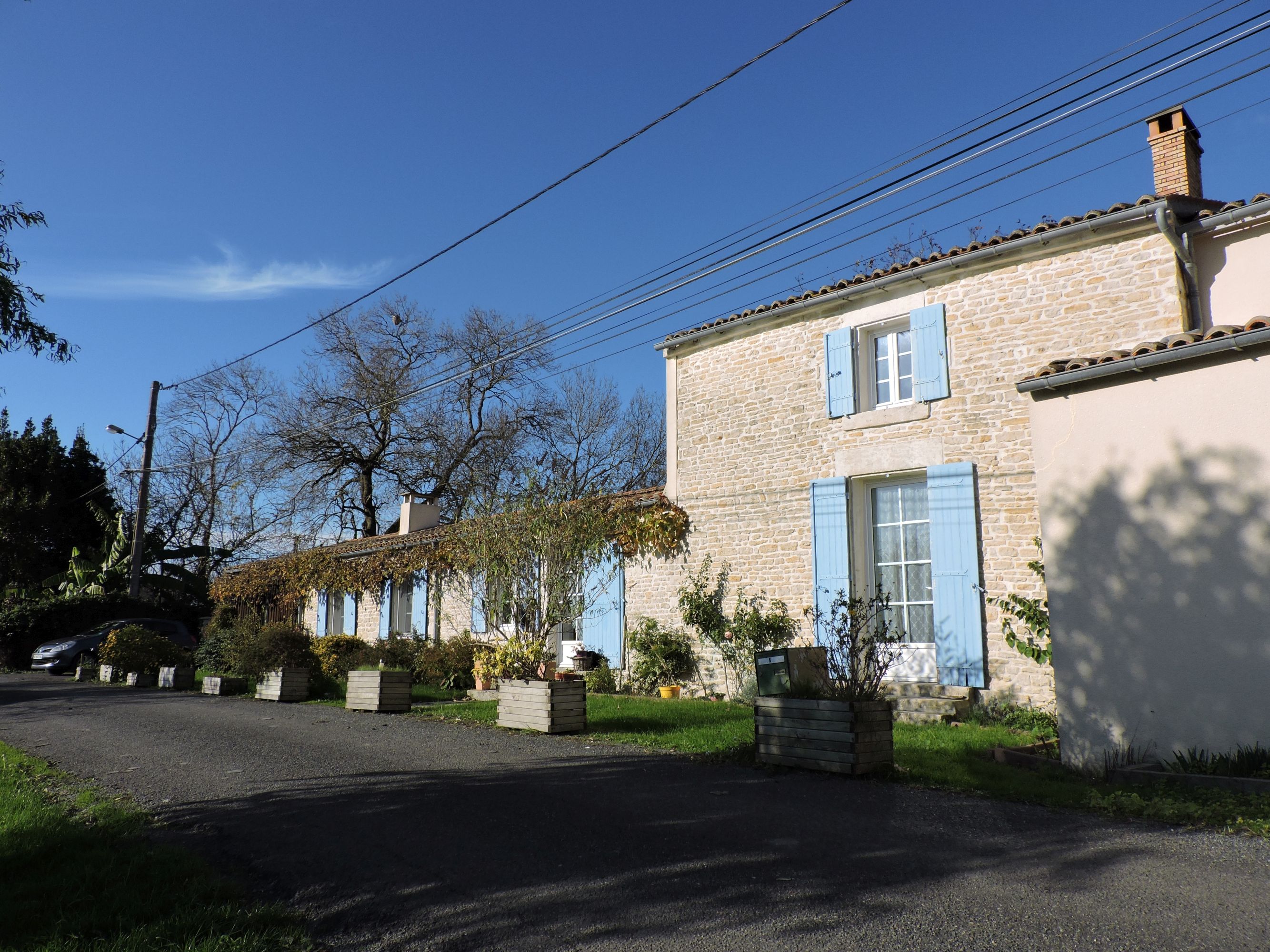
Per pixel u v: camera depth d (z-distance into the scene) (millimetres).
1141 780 6281
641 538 13312
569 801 6012
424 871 4656
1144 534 6859
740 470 12523
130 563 25047
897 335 11438
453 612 16672
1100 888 4078
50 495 27562
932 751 7590
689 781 6605
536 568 11266
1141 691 6746
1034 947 3451
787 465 12008
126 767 7812
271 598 22781
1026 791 6035
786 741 7074
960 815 5477
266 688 13297
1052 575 7367
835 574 11227
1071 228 9727
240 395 35219
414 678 15320
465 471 31109
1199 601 6520
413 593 18094
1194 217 9430
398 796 6301
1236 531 6398
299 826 5621
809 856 4672
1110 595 6996
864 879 4277
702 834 5129
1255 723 6156
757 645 11664
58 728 10461
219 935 3848
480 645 14594
